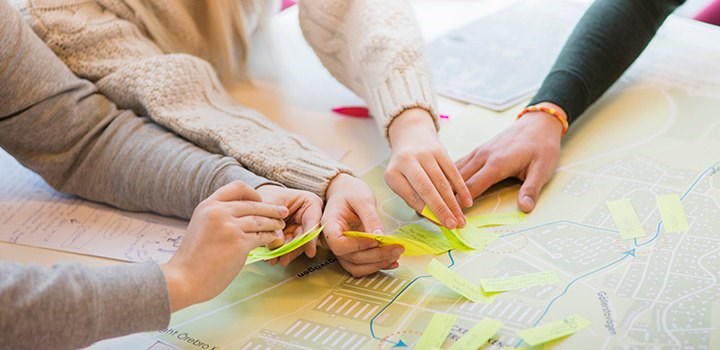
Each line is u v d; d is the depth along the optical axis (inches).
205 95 45.2
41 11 44.4
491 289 33.3
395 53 44.1
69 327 27.8
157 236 38.9
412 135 40.7
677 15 59.1
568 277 33.7
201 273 31.3
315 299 33.9
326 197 38.7
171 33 49.4
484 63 53.2
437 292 33.7
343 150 45.3
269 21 53.0
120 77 44.2
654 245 35.3
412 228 38.4
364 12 46.6
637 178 40.4
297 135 43.0
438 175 38.4
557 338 30.0
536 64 52.5
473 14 61.9
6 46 39.9
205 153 40.8
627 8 47.7
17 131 41.4
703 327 30.0
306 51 57.1
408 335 31.1
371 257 34.8
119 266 30.5
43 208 41.9
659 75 49.8
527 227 37.6
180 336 31.9
